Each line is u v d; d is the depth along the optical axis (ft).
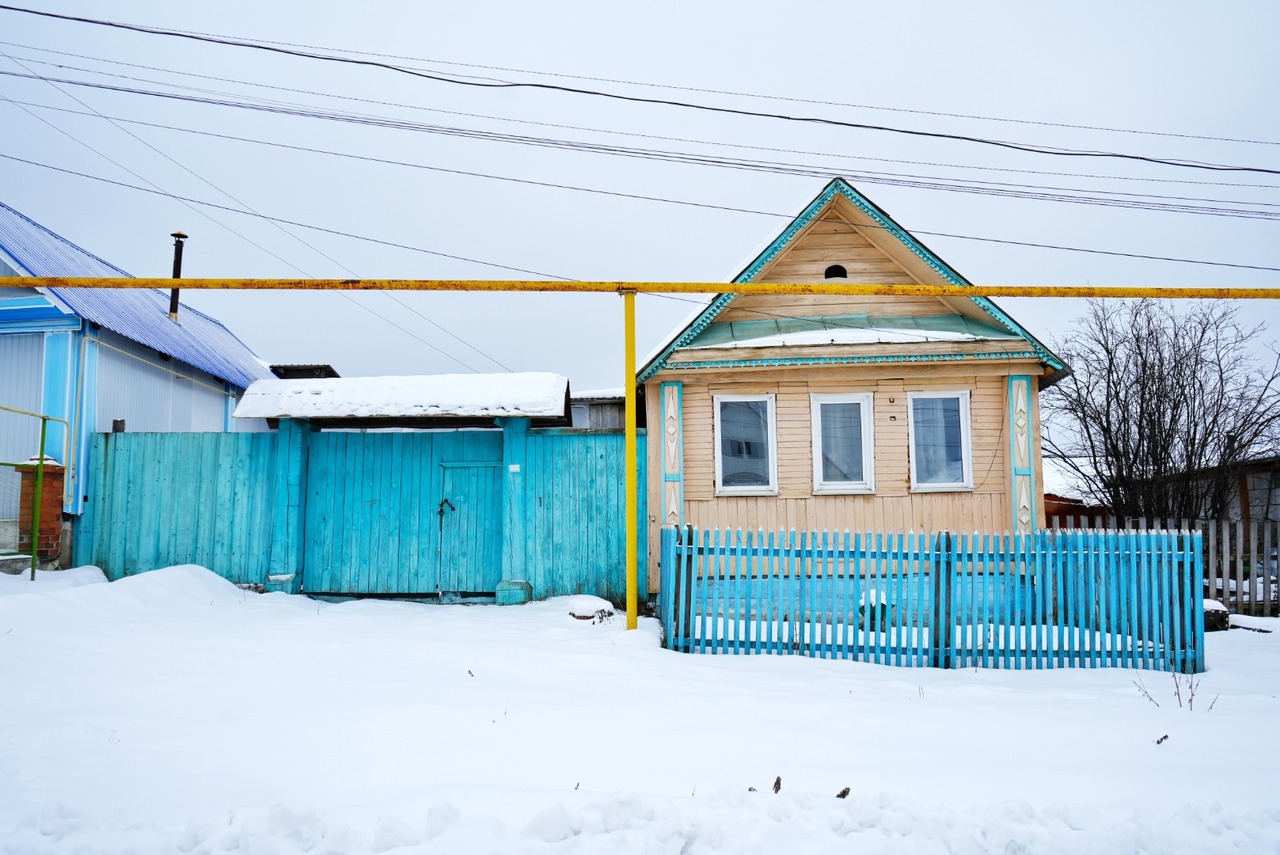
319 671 22.07
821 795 13.41
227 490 38.40
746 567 27.91
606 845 11.46
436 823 11.91
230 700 19.07
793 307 40.06
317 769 14.76
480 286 29.76
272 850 11.06
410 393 36.83
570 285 30.04
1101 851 11.74
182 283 29.09
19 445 40.24
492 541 37.88
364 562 38.01
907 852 11.67
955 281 37.83
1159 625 27.20
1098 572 27.76
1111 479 56.75
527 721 17.51
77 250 52.21
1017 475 36.45
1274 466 55.93
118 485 38.83
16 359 40.91
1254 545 40.14
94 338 41.81
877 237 39.83
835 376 37.81
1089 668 26.76
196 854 11.11
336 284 29.50
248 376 62.18
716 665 25.02
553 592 37.11
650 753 15.90
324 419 38.86
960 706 20.52
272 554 37.37
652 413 37.99
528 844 11.40
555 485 37.68
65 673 20.65
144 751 15.48
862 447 37.88
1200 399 55.52
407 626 29.73
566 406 41.32
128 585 31.19
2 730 16.48
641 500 37.63
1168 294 30.12
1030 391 36.81
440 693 19.69
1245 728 18.62
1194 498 54.08
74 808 12.36
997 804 13.10
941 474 37.42
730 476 38.06
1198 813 13.05
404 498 38.32
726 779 14.62
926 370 37.24
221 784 13.84
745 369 37.24
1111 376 57.82
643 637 28.60
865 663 26.73
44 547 37.09
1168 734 17.97
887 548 27.58
